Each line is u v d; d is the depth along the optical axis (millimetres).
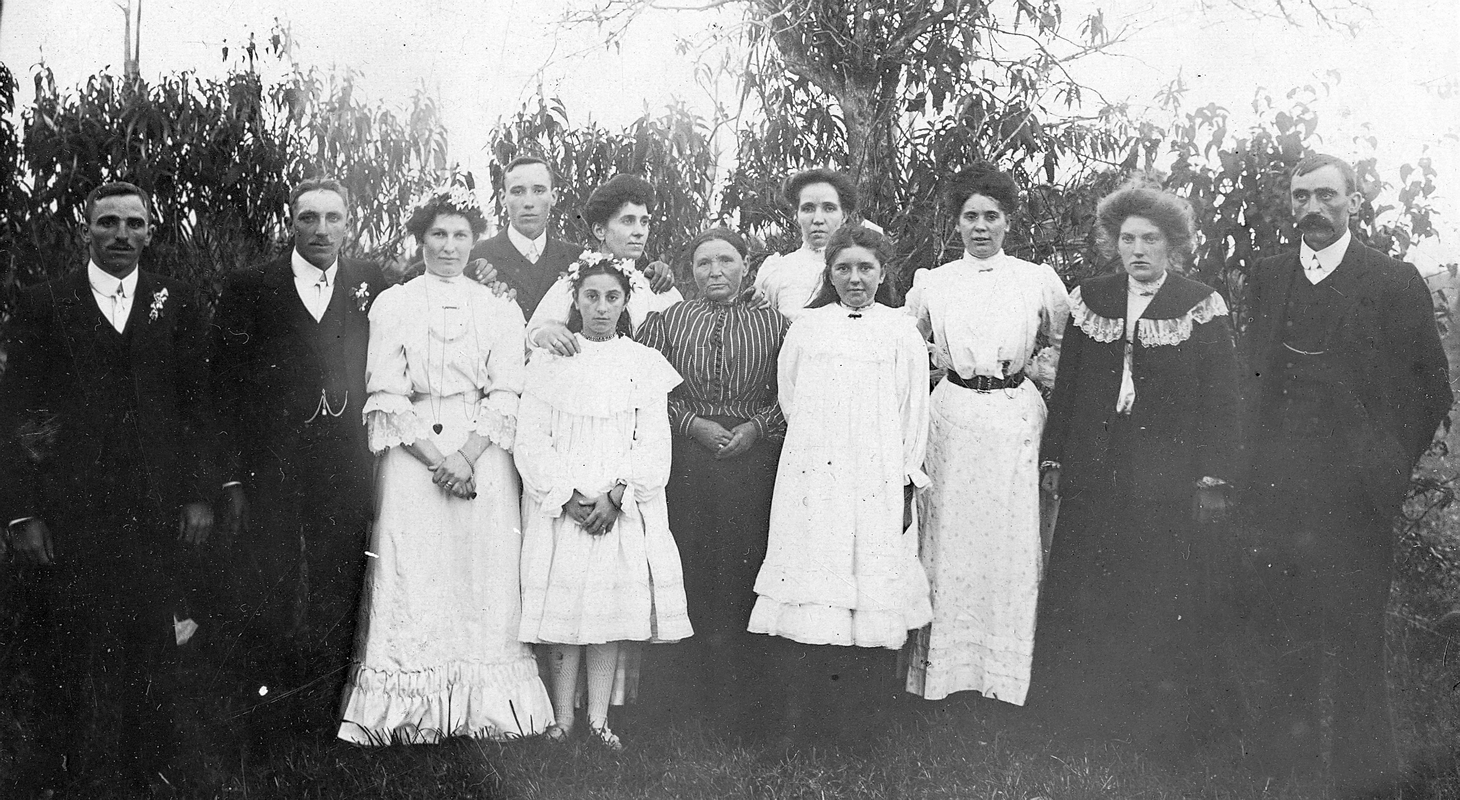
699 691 4305
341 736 3957
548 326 4109
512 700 3994
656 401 4074
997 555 4180
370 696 3951
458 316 4055
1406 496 4051
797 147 4797
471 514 4027
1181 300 4125
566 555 3980
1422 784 3877
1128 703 4152
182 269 4391
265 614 4164
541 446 4020
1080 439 4211
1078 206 4637
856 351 4035
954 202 4316
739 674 4266
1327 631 3996
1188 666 4121
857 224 4168
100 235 3988
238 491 4148
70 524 4016
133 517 4023
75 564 4023
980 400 4207
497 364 4078
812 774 3873
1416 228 4305
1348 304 4012
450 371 4020
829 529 3977
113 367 4008
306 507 4160
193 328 4137
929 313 4332
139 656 4027
